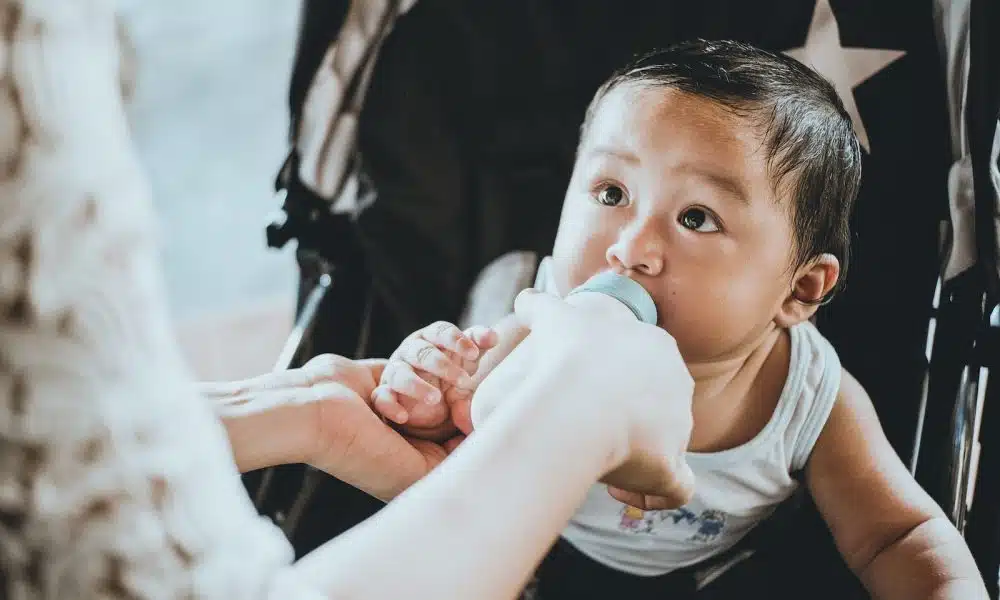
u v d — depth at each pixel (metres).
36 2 0.24
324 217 0.94
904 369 0.90
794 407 0.83
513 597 0.32
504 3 0.93
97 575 0.26
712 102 0.70
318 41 0.87
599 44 0.95
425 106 0.94
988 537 0.82
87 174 0.25
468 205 0.98
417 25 0.91
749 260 0.70
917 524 0.80
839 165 0.75
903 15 0.85
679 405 0.42
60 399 0.25
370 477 0.67
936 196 0.86
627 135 0.71
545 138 0.97
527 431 0.36
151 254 0.27
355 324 0.97
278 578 0.30
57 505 0.25
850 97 0.87
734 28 0.91
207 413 0.31
